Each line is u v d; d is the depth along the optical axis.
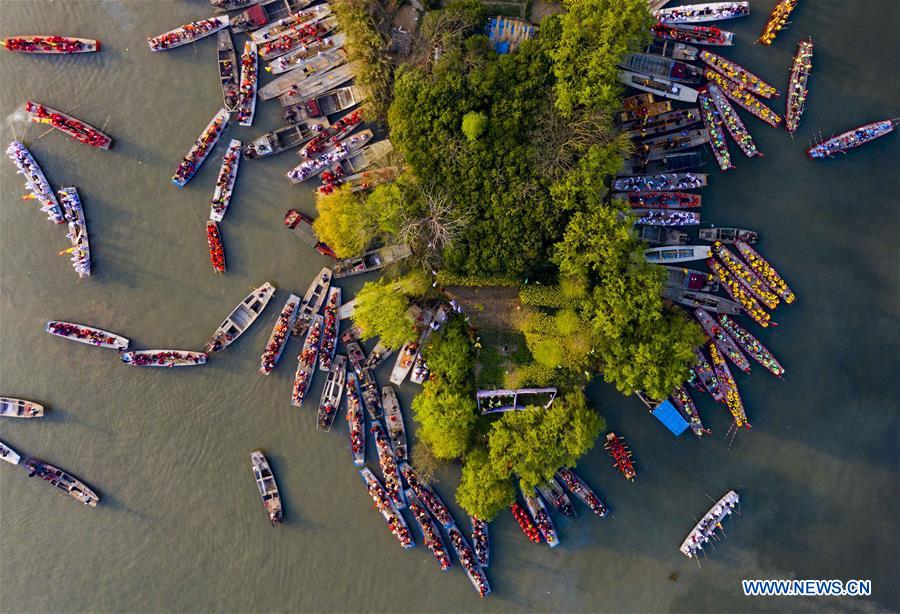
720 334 55.88
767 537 57.28
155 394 58.16
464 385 54.03
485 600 58.06
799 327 56.06
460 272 53.31
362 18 51.09
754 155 55.06
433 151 49.41
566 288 51.34
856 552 56.88
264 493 57.94
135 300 57.81
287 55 55.19
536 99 49.28
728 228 55.25
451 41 50.38
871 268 55.66
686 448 57.06
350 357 56.88
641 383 52.41
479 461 53.56
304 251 56.59
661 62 53.84
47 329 57.47
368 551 58.28
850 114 54.97
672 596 57.75
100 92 56.53
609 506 57.50
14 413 57.84
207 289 57.47
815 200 55.38
